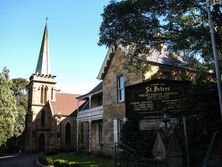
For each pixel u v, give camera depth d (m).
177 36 16.92
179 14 16.69
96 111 33.28
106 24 16.59
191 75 21.23
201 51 17.56
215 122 11.34
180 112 13.14
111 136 26.97
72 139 54.69
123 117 25.56
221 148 9.07
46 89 62.09
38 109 60.53
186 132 11.70
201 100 12.12
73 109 58.16
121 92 26.39
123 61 26.20
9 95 48.56
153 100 14.62
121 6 15.78
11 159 38.25
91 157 28.16
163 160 10.80
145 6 15.63
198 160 11.26
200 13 17.72
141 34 16.30
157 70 23.48
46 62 67.75
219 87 10.37
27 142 58.84
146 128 14.38
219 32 16.30
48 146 57.62
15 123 49.78
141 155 14.72
